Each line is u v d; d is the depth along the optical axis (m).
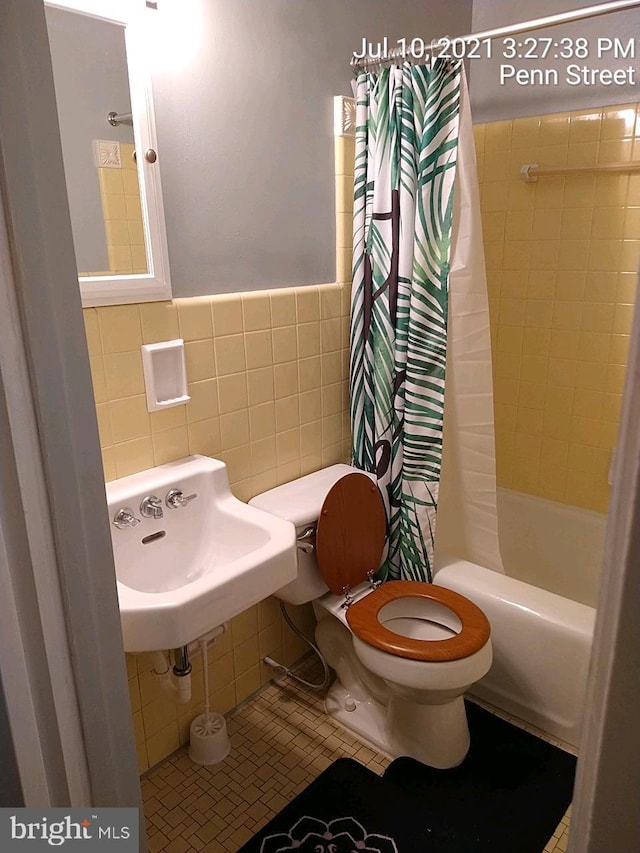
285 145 1.75
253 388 1.81
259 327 1.79
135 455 1.57
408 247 1.86
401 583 1.90
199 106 1.53
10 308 0.65
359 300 2.00
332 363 2.05
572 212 2.30
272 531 1.53
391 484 2.05
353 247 1.99
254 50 1.62
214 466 1.65
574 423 2.47
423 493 1.98
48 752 0.78
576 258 2.33
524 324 2.51
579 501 2.52
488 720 1.91
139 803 0.90
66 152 1.33
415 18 2.12
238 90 1.61
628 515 0.40
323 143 1.87
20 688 0.74
